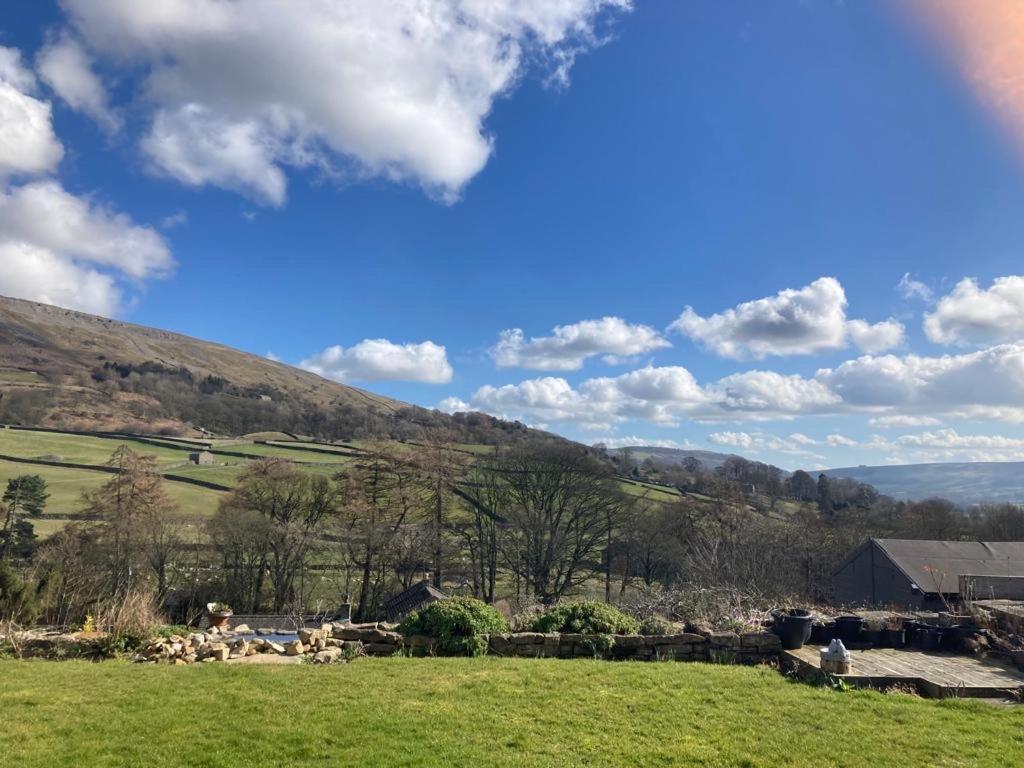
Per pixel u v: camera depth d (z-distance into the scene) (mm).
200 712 6461
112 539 32875
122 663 8828
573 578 40062
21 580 15672
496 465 41469
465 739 5797
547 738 5867
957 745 5828
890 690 7516
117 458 38281
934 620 10328
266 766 5195
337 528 38156
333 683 7527
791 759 5516
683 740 5871
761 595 14906
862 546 31172
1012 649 8805
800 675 8070
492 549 38562
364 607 35688
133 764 5211
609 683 7555
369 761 5297
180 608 31609
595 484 39312
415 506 39719
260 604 35312
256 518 36438
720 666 8492
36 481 41312
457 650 9312
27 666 8453
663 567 40531
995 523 45031
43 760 5254
